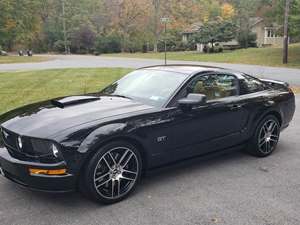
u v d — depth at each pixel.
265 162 5.47
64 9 73.25
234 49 45.59
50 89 12.83
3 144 4.08
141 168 4.30
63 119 4.02
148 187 4.49
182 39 62.16
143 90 4.90
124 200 4.15
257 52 38.25
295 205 4.08
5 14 50.56
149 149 4.29
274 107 5.68
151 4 67.44
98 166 3.89
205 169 5.11
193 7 68.56
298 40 31.55
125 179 4.16
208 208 3.98
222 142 5.11
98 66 26.61
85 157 3.75
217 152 5.15
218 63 31.03
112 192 4.04
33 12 57.38
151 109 4.38
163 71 5.18
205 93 4.93
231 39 44.34
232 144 5.29
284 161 5.53
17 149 3.93
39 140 3.75
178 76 4.91
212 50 42.72
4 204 4.02
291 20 28.91
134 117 4.16
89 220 3.70
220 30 43.31
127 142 4.09
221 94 5.14
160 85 4.85
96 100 4.70
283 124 6.00
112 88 5.33
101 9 76.12
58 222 3.66
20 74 18.34
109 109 4.32
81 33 65.50
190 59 36.03
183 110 4.55
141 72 5.44
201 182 4.67
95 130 3.85
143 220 3.72
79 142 3.74
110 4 74.56
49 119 4.05
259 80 5.94
